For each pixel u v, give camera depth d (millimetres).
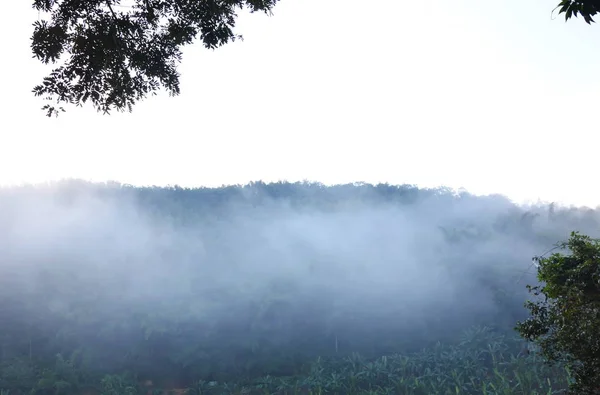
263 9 11367
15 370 69500
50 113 10469
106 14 10531
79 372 71312
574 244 10695
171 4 10867
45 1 10328
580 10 7680
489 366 67250
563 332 10141
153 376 76188
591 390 9891
